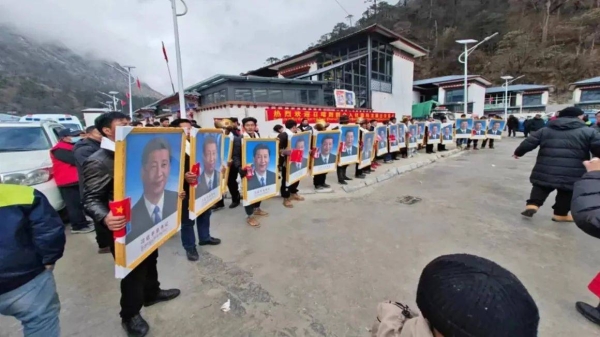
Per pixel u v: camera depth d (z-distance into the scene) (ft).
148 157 6.38
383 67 59.62
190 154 9.09
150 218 6.59
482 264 2.16
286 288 8.48
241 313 7.41
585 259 9.83
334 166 20.06
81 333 6.80
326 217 14.69
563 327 6.70
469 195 18.25
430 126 36.09
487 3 179.63
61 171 12.69
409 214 14.92
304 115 38.65
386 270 9.41
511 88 111.65
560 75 133.39
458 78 95.40
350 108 46.03
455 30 170.09
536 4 161.99
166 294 8.00
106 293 8.44
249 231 13.03
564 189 12.35
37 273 4.81
